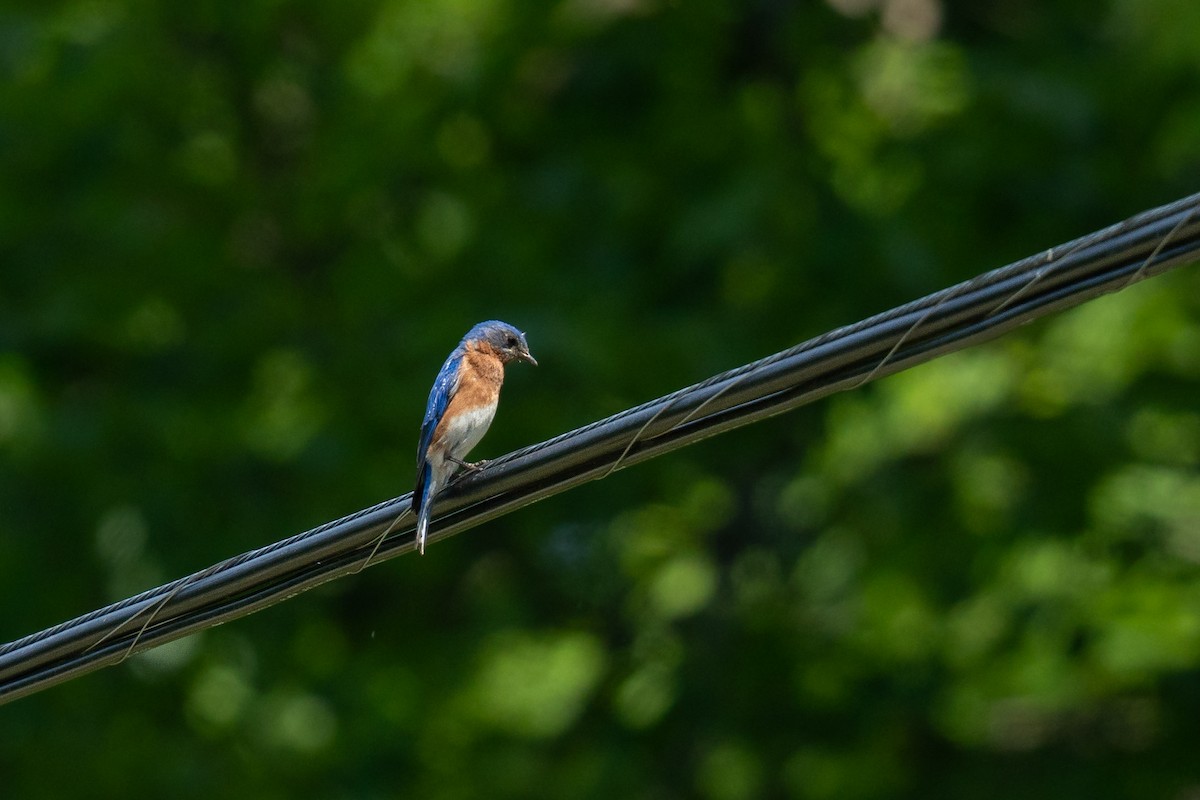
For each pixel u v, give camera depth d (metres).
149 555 16.53
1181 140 16.45
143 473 16.78
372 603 18.61
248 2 16.98
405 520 8.50
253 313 17.39
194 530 16.75
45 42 16.41
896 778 18.58
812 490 18.48
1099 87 17.23
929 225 17.38
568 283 17.09
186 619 8.77
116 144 17.09
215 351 17.38
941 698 17.94
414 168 17.83
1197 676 17.61
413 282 17.69
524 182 17.66
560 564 18.70
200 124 17.67
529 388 16.22
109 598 16.69
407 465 16.84
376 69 17.75
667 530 19.50
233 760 17.50
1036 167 17.28
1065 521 16.89
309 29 17.48
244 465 16.84
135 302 17.28
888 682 18.19
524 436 16.58
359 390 16.88
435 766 18.48
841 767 18.58
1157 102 16.97
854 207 16.78
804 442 18.25
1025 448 16.83
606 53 18.00
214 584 8.64
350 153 17.36
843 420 17.73
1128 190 17.27
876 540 17.77
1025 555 17.28
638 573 19.39
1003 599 17.69
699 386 7.99
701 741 18.56
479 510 8.48
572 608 19.12
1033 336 17.25
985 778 18.31
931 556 17.47
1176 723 18.00
